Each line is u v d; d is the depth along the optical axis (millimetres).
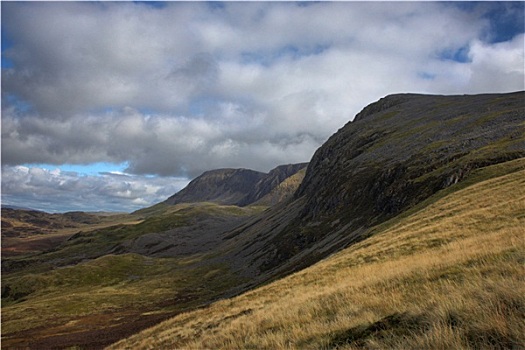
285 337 9852
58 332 61375
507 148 52219
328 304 12633
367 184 87062
